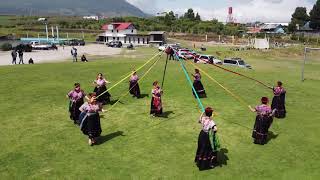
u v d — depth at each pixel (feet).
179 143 42.78
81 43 312.09
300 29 499.10
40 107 57.57
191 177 34.45
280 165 37.29
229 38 418.92
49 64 110.93
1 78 82.02
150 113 53.26
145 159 38.32
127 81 79.41
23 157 38.50
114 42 295.69
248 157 39.22
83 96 49.55
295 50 273.33
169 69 100.53
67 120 51.16
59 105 58.95
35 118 51.80
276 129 48.52
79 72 91.97
